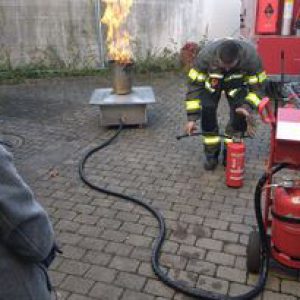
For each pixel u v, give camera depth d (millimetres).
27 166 4680
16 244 1333
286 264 2623
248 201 3801
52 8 9219
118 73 5621
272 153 2529
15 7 9070
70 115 6586
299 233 2488
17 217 1294
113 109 5645
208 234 3320
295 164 2471
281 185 2547
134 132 5676
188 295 2672
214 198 3873
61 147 5230
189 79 4148
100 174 4441
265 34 6688
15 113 6785
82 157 4895
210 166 4430
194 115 4137
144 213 3656
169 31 9898
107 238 3305
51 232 1438
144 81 8906
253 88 4070
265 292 2670
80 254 3109
